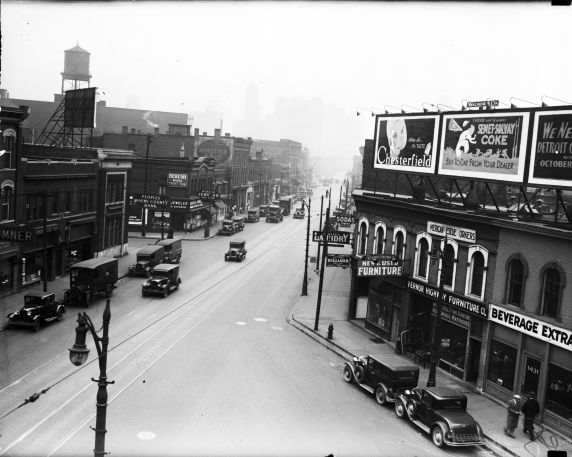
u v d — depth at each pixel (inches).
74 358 574.9
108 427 776.9
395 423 892.0
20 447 705.0
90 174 1934.1
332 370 1131.9
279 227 3767.2
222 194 3983.8
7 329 1222.3
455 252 1154.0
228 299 1699.1
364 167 2306.8
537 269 962.7
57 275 1791.3
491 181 1106.7
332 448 769.6
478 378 1072.8
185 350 1170.0
